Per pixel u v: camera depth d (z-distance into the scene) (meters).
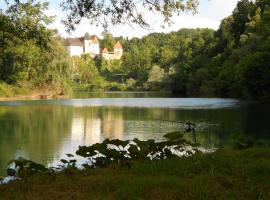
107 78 153.75
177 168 8.39
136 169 8.53
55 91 85.56
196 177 7.75
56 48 80.88
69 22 10.95
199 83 93.12
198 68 101.50
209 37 129.50
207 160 8.90
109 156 9.84
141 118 39.22
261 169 8.08
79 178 8.12
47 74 82.25
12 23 14.88
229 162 8.64
